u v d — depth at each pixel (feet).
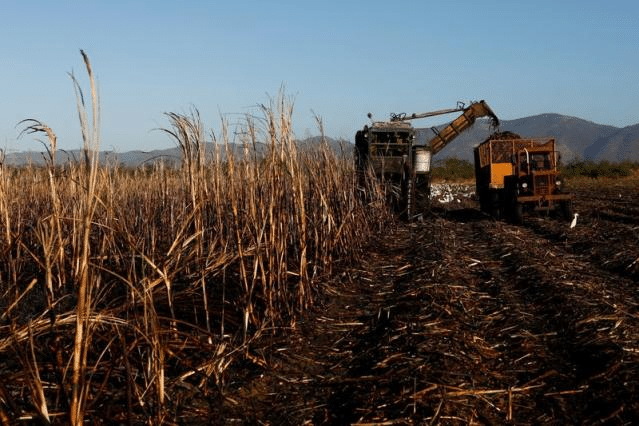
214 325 21.07
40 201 34.04
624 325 23.13
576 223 57.93
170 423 14.32
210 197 23.22
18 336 12.91
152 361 14.75
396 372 18.99
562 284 30.07
